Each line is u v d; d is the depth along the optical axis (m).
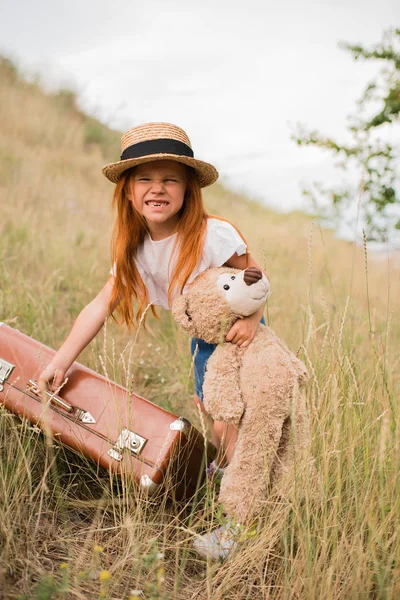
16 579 1.80
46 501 2.20
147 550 1.99
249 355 2.17
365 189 4.73
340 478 2.09
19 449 2.17
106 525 2.19
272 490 2.13
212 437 2.69
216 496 2.32
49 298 4.03
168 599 1.85
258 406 2.08
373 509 2.01
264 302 2.20
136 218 2.48
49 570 1.89
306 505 1.92
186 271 2.33
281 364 2.13
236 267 2.47
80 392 2.31
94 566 1.90
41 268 4.79
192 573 2.06
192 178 2.38
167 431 2.17
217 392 2.12
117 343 3.67
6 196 6.84
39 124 11.25
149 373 3.56
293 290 5.56
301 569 1.88
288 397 2.12
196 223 2.37
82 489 2.39
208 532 2.08
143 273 2.56
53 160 9.82
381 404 2.46
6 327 2.51
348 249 8.77
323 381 2.53
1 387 2.36
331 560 1.85
